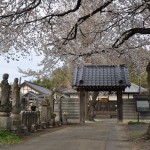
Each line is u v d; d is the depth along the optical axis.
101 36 17.41
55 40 16.09
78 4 13.80
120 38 15.47
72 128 22.39
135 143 12.70
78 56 17.59
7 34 14.05
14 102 16.42
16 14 13.16
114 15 15.98
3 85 15.16
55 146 11.45
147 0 13.25
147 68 14.48
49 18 14.65
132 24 16.58
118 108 28.12
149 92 14.38
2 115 14.95
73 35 16.59
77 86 28.22
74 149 10.66
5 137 13.20
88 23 17.23
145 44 19.11
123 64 28.41
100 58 24.45
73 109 29.70
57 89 39.44
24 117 17.52
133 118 28.86
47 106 24.05
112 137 15.26
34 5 13.38
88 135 16.30
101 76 28.64
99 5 15.66
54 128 22.55
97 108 57.81
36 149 10.63
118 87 27.97
